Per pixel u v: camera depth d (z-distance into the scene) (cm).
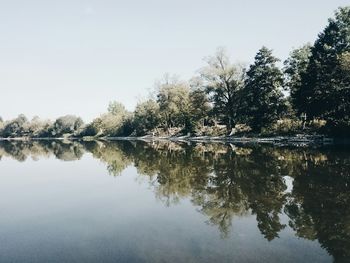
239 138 7294
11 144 10194
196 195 1652
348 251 903
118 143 8525
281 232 1066
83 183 2161
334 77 5081
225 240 1005
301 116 6744
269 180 1972
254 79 7350
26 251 941
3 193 1884
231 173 2286
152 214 1329
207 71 8106
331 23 5784
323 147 4162
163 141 8725
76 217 1312
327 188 1688
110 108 18450
